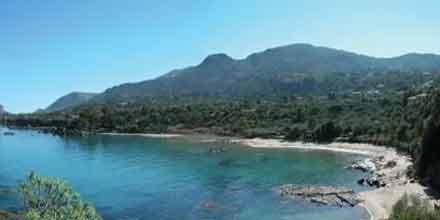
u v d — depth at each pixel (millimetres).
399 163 87250
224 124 178250
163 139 164750
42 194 23062
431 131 65938
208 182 78625
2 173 89875
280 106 195500
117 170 94812
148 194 69062
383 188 68000
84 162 108938
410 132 101250
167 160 109750
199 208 59312
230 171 90875
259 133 154000
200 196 66875
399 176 74000
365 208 57125
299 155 113062
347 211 56094
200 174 87688
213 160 108062
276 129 155625
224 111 194375
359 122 136375
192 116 196000
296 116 163375
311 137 136125
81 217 22766
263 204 60844
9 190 66188
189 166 99000
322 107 172500
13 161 111688
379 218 51188
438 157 64438
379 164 91000
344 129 131625
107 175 88250
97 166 101438
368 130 126750
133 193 69938
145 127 193375
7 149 141875
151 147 140875
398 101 166375
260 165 98312
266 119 171625
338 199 62438
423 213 35875
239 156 114250
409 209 38000
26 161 111688
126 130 193625
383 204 57844
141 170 94312
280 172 88375
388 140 114312
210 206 60250
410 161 86875
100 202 63781
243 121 173125
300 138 139375
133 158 115125
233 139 153750
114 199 65625
